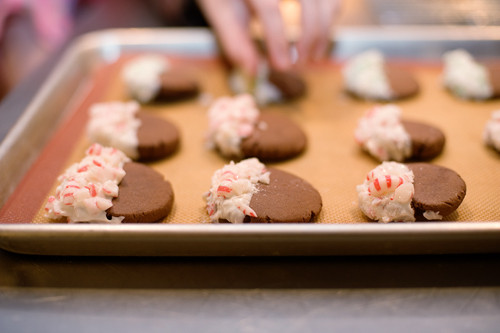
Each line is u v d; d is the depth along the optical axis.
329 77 0.54
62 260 0.35
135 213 0.37
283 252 0.34
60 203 0.37
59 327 0.31
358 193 0.39
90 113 0.47
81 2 0.69
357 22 0.61
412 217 0.37
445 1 0.65
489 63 0.54
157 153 0.44
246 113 0.46
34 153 0.45
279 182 0.39
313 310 0.32
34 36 0.59
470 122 0.48
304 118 0.49
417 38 0.55
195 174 0.43
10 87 0.56
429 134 0.44
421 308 0.32
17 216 0.39
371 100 0.51
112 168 0.39
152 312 0.32
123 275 0.34
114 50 0.56
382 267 0.35
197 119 0.49
